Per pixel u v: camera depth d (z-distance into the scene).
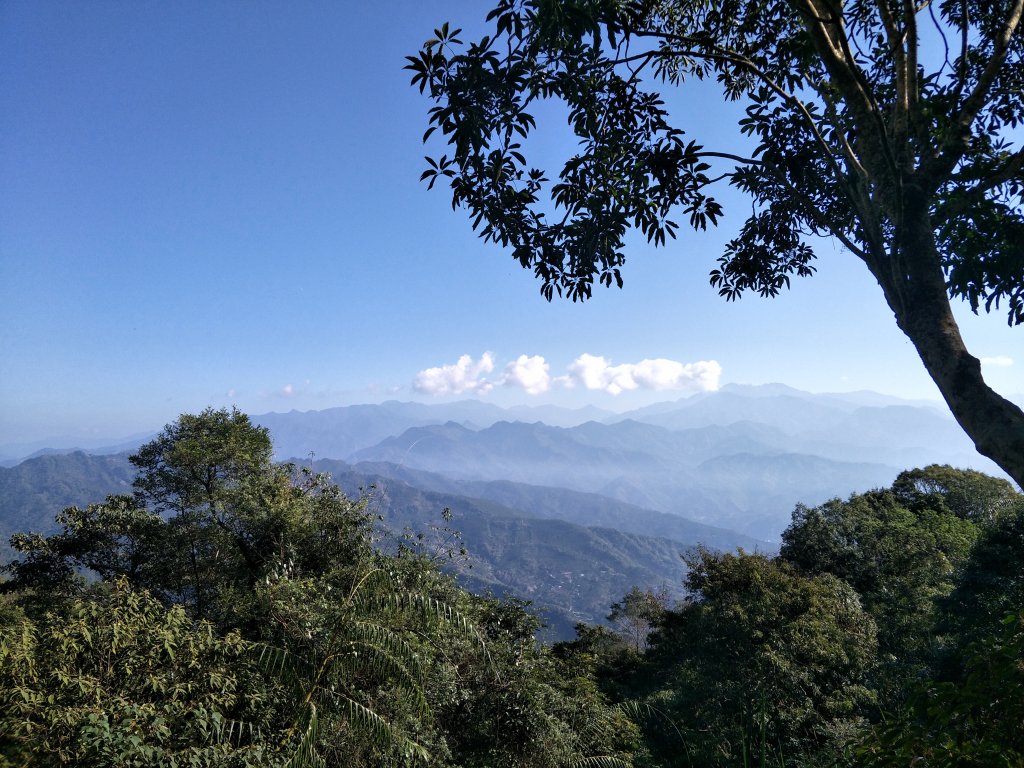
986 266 4.22
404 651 6.60
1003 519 21.16
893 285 3.12
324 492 16.16
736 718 17.95
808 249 5.65
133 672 5.59
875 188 3.25
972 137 4.32
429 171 4.11
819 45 3.38
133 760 4.53
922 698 3.10
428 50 3.60
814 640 18.22
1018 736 2.68
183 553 16.92
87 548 17.33
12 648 5.21
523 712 10.45
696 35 4.17
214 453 17.91
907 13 3.26
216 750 5.10
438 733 9.23
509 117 3.84
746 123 5.04
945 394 2.63
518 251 4.58
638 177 4.39
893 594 25.20
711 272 6.03
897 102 3.38
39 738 4.61
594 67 3.78
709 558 28.31
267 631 7.46
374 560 9.74
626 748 14.22
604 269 4.71
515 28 3.54
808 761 14.74
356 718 6.02
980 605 19.09
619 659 38.34
